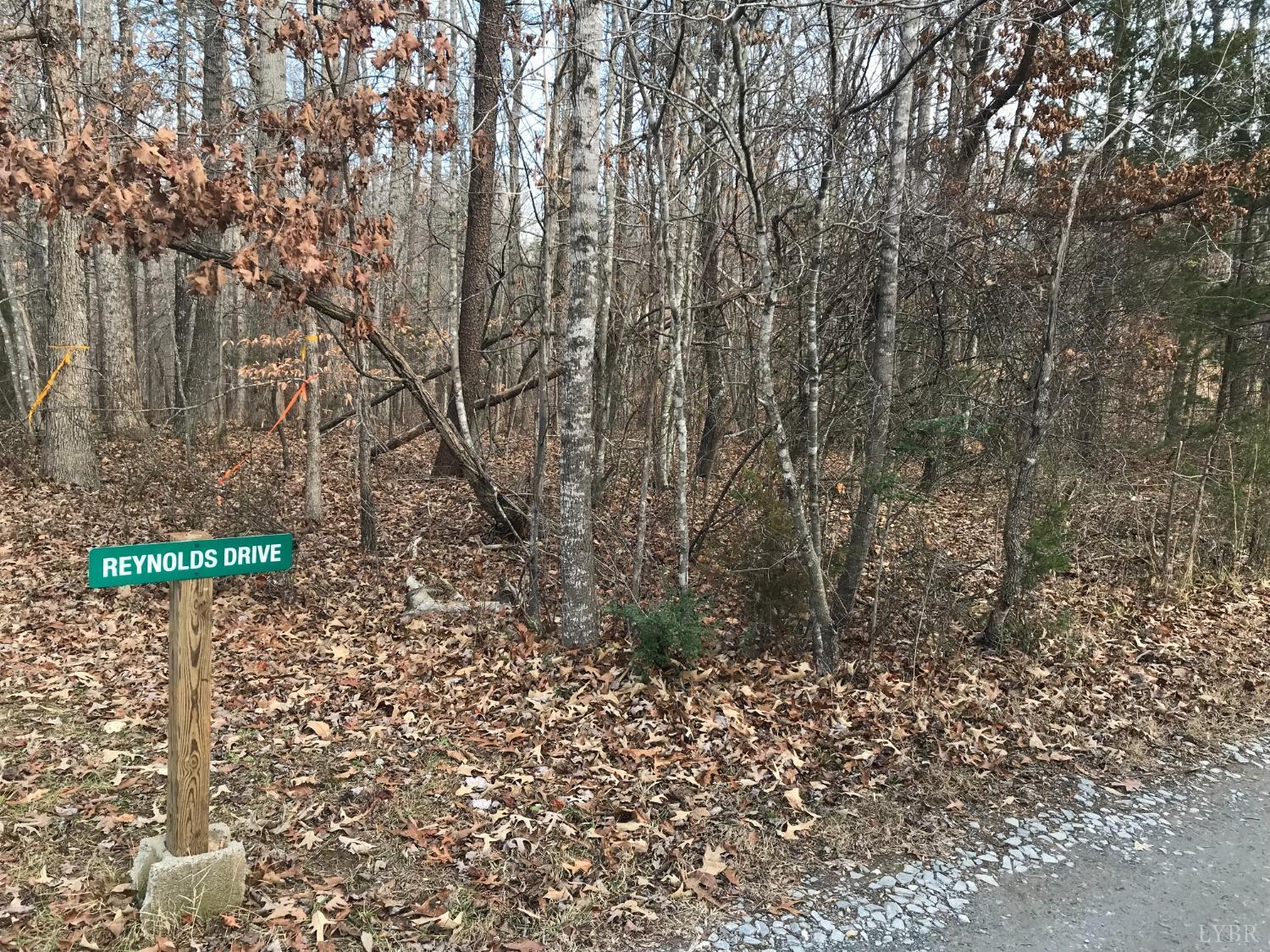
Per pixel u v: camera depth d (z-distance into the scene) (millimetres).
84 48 9047
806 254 6918
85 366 10656
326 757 4523
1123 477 9664
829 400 7082
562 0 7230
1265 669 6406
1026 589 6508
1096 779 4688
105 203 4898
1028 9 7262
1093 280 8297
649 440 7047
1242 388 12656
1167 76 8266
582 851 3719
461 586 7656
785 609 6070
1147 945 3234
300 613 6980
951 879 3662
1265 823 4262
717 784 4355
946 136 8789
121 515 9109
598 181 5598
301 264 5422
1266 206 11727
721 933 3225
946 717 5266
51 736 4652
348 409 13961
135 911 3121
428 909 3262
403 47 5777
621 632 6305
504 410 15578
